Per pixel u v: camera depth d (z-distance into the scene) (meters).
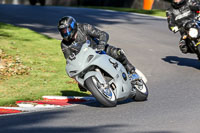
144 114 24.75
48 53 51.94
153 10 123.00
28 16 91.94
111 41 63.38
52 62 47.06
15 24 78.00
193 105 27.16
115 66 26.78
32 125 22.09
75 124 22.16
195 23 42.00
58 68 44.19
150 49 58.16
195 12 43.19
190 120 22.62
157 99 30.22
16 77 39.56
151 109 26.39
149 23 87.38
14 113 27.09
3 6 117.88
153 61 49.88
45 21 84.19
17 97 32.03
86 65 25.84
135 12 113.75
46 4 140.12
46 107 29.30
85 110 26.58
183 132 20.08
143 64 48.06
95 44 27.66
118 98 26.83
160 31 75.94
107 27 78.50
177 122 22.22
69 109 27.34
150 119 23.19
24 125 22.16
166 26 83.25
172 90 33.91
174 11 43.91
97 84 25.97
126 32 73.19
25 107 29.28
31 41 59.28
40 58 48.75
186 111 25.22
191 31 41.50
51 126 21.72
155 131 20.33
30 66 44.34
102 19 91.31
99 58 26.17
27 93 33.62
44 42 59.28
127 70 29.12
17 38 60.75
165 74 42.50
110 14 103.94
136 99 29.31
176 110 25.69
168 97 30.81
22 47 54.34
